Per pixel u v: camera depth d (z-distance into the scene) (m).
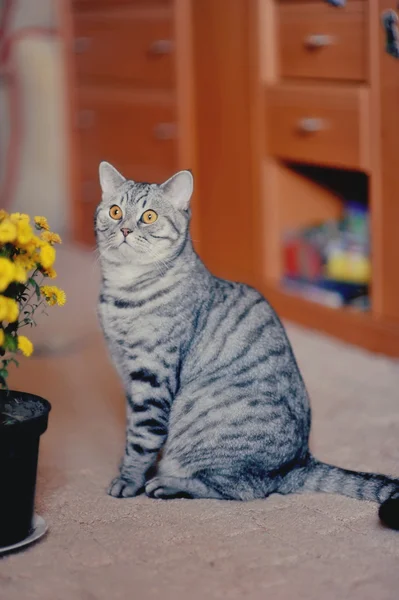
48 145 5.76
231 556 2.01
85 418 2.97
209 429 2.35
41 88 5.70
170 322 2.37
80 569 1.97
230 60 4.09
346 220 4.08
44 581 1.92
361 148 3.44
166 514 2.24
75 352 3.68
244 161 4.14
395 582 1.89
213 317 2.42
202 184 4.45
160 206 2.42
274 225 4.11
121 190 2.46
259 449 2.33
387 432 2.79
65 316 4.16
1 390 2.20
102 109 5.13
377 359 3.47
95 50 5.09
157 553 2.03
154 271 2.40
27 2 5.71
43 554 2.04
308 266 4.05
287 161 4.05
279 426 2.33
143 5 4.59
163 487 2.35
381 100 3.33
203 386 2.37
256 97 3.97
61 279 4.75
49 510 2.28
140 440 2.39
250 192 4.14
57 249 5.43
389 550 2.04
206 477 2.35
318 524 2.17
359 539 2.09
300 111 3.72
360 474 2.34
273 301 4.09
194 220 4.53
